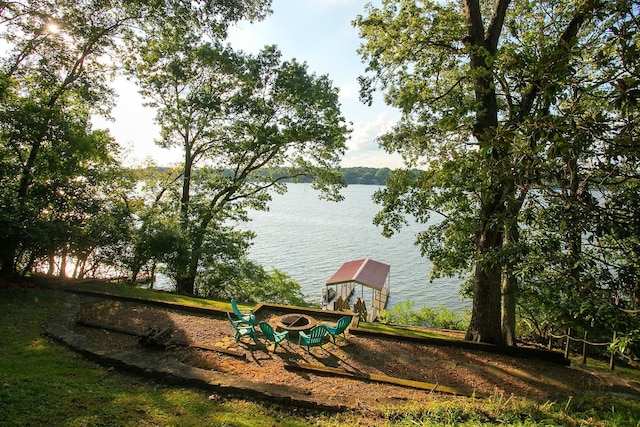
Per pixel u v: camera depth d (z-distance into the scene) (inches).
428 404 250.1
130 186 740.7
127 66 650.2
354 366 338.3
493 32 406.6
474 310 426.3
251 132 706.8
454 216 434.6
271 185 816.3
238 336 364.5
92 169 534.0
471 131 420.2
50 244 459.8
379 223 479.2
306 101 724.0
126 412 203.9
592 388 316.2
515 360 371.2
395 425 220.4
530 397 290.4
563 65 182.5
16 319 343.6
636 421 229.3
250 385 254.4
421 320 836.6
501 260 236.8
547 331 471.5
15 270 477.4
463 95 492.1
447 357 371.9
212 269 781.3
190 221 716.0
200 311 442.9
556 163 207.8
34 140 470.0
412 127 472.4
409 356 369.1
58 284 483.5
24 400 197.5
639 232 174.6
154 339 330.6
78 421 185.6
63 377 239.0
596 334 231.3
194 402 230.8
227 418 214.4
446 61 495.2
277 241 2148.1
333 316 470.3
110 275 681.6
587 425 223.1
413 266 1750.7
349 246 2096.5
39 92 517.0
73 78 518.6
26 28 474.0
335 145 740.7
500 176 221.9
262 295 847.1
